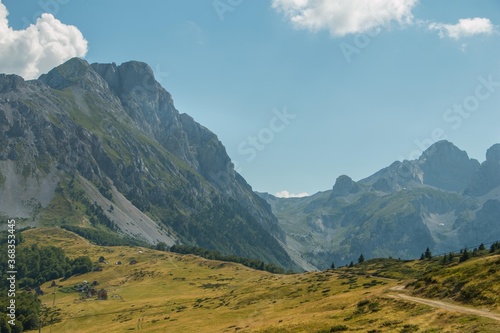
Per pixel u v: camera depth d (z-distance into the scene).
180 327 129.25
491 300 68.75
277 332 89.19
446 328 61.25
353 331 73.56
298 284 180.25
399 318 74.12
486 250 179.38
